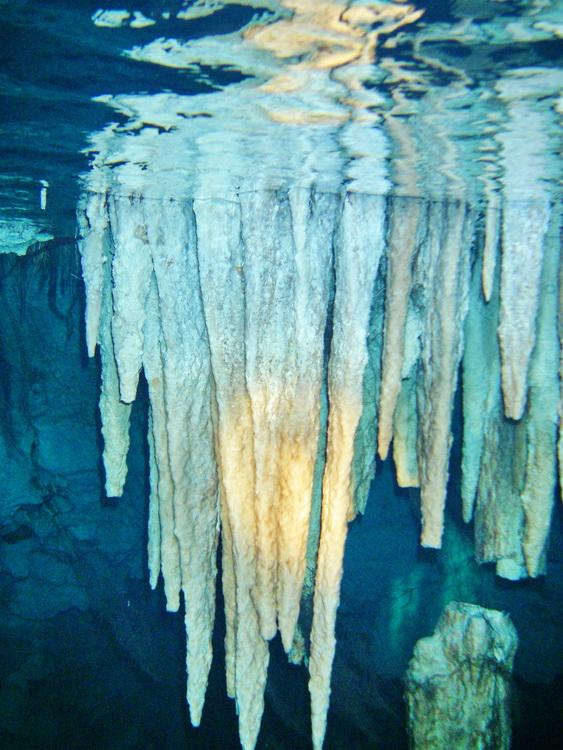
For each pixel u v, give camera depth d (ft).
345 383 13.32
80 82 11.89
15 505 35.60
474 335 18.53
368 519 38.52
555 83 10.93
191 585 14.96
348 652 33.78
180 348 14.47
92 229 16.07
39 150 16.30
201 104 12.47
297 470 13.47
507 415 15.34
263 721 31.01
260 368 13.44
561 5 8.55
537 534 17.08
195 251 15.30
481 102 11.80
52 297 35.47
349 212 14.20
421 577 36.60
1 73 11.77
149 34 9.94
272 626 13.94
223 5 8.95
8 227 28.68
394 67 10.53
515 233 15.67
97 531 38.42
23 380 35.78
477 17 8.94
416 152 13.94
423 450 15.71
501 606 33.22
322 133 13.37
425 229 15.97
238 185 15.06
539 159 14.12
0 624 34.86
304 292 13.55
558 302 16.03
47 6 9.25
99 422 37.52
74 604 36.65
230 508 13.91
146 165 15.89
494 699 19.93
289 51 10.16
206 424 14.96
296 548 13.58
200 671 15.34
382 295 17.69
